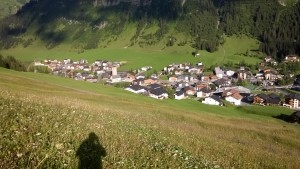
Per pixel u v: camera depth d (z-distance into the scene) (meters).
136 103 66.50
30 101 18.44
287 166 20.47
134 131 17.44
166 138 19.09
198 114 61.88
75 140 10.82
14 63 152.25
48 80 91.88
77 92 71.31
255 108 137.75
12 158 7.77
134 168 10.01
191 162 12.92
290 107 155.88
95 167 9.07
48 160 8.29
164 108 64.81
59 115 14.63
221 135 37.47
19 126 10.30
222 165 15.18
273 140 45.47
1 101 14.20
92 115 20.27
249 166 16.72
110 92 88.19
